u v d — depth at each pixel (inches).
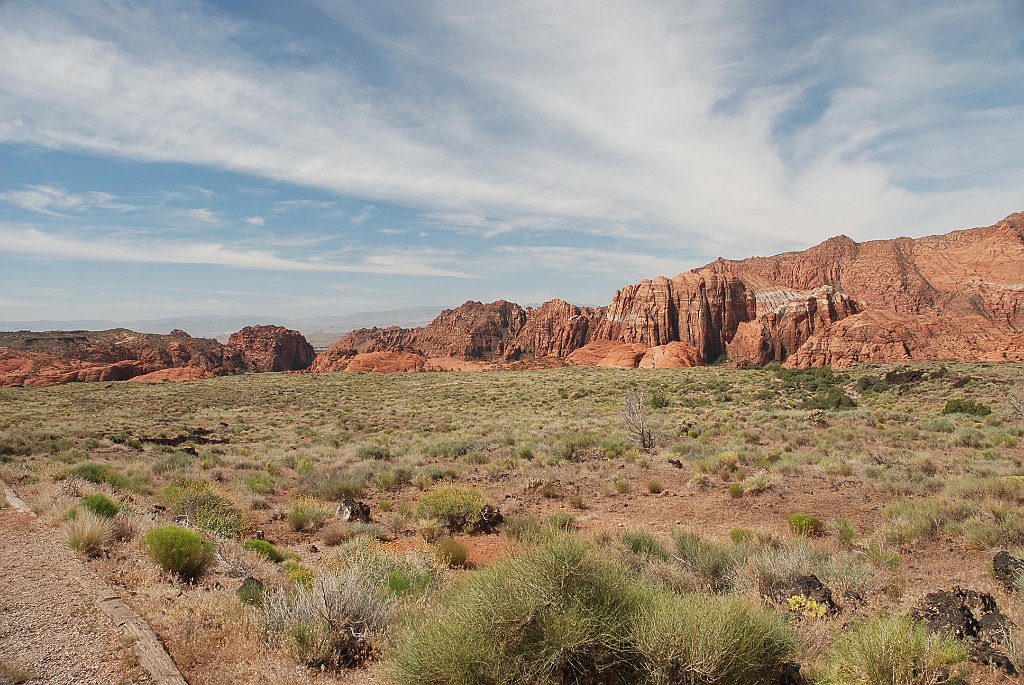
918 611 258.7
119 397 2469.2
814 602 279.4
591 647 188.4
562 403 1983.3
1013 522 405.1
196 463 920.3
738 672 184.1
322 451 1104.2
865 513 530.6
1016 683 203.2
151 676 199.9
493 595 196.5
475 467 861.2
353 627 248.2
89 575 297.1
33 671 198.8
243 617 261.1
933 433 980.6
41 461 860.6
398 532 532.7
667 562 370.3
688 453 878.4
